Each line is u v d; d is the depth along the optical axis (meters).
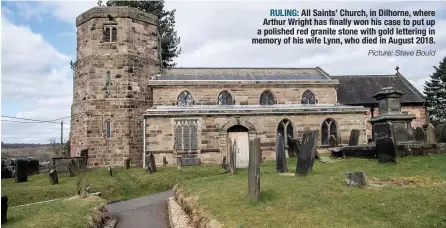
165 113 27.38
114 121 31.08
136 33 32.72
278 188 11.84
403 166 14.09
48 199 17.61
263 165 20.89
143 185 21.36
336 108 29.91
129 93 31.55
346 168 15.47
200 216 10.91
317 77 35.84
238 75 35.22
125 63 31.73
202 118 27.75
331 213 9.36
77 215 12.18
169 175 22.42
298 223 8.84
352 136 24.89
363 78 41.72
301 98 33.84
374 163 16.11
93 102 31.11
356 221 8.77
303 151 14.44
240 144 28.25
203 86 32.12
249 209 10.27
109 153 30.66
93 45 31.83
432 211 8.82
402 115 17.92
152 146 27.05
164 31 49.72
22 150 66.94
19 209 13.36
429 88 63.38
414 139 18.83
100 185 20.50
